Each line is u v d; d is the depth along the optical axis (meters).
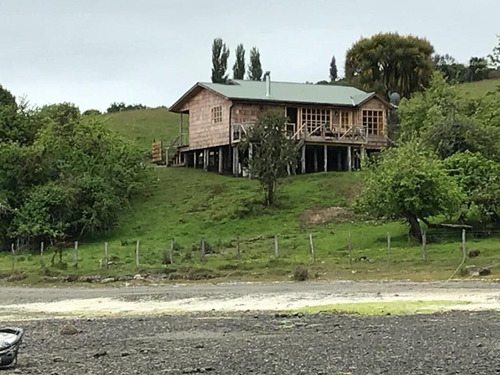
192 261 40.12
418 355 14.24
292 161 54.06
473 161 44.81
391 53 89.00
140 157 61.34
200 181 61.06
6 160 54.81
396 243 42.09
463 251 35.88
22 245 50.62
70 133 62.38
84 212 51.97
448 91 66.00
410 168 41.31
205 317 21.86
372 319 20.09
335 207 52.53
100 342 17.20
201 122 66.25
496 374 12.40
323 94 66.75
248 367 13.44
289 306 24.20
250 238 47.59
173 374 13.00
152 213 55.22
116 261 41.28
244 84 67.94
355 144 62.50
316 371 12.90
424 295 26.19
